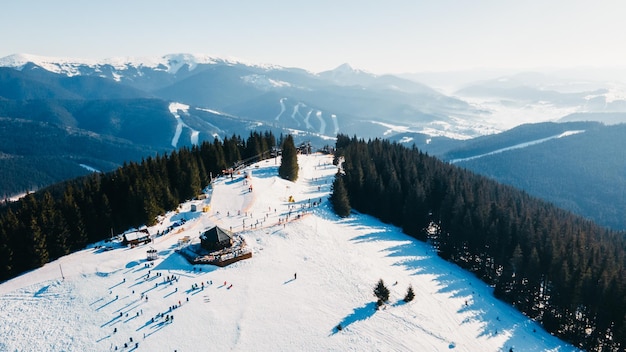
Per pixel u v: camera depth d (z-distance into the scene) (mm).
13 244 76938
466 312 77375
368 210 125250
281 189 126250
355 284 78875
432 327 69438
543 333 76500
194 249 84375
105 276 74125
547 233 94938
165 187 105438
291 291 73938
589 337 74688
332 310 70062
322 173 156125
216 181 129250
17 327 61531
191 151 141375
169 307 66750
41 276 74500
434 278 89188
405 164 142750
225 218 101688
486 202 113812
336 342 62312
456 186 124062
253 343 60844
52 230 81250
